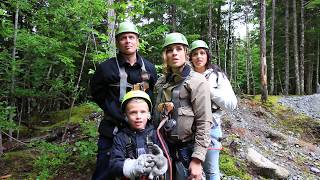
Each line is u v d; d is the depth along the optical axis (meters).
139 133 2.76
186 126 2.86
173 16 21.19
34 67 8.13
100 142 3.26
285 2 26.81
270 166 6.41
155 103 3.10
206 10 26.12
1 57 7.13
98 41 8.14
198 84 2.88
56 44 7.41
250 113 12.10
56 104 12.60
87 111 10.52
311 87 27.67
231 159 6.58
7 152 7.43
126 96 2.80
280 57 29.55
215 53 29.14
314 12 26.73
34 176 5.83
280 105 14.87
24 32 7.52
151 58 14.71
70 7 6.88
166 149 2.77
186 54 3.05
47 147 6.68
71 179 5.59
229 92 3.45
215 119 3.47
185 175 2.89
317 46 27.58
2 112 6.83
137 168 2.46
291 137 9.81
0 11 6.62
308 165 7.55
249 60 35.28
